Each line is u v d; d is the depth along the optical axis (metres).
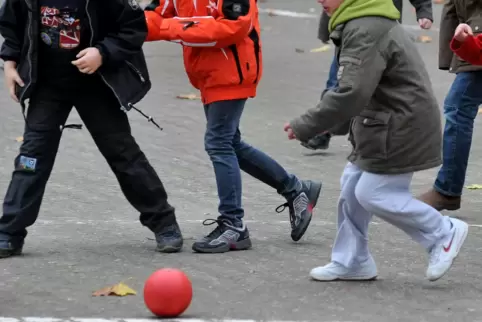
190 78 13.34
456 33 11.57
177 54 31.19
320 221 15.10
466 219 15.21
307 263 12.66
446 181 15.23
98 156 19.39
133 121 22.27
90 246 13.49
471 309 10.73
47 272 12.14
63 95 12.70
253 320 10.28
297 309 10.70
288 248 13.45
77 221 14.97
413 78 10.99
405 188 11.30
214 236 13.24
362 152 11.20
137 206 13.22
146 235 14.19
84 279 11.85
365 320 10.31
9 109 23.33
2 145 20.05
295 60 29.94
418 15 18.30
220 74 12.81
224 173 13.12
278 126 22.09
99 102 12.79
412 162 11.05
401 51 10.90
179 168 18.56
